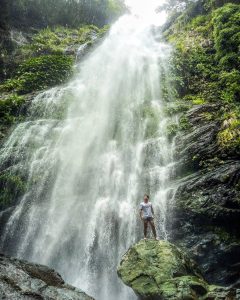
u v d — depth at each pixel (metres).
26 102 18.80
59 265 12.54
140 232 12.34
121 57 24.00
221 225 11.56
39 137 16.86
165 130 15.52
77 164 15.67
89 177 15.03
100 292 11.58
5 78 22.86
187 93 19.73
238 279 10.84
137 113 17.61
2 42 24.28
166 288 8.45
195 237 11.70
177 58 21.81
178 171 13.83
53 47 25.97
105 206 13.49
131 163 15.16
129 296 10.88
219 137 13.81
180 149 14.38
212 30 22.56
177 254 9.69
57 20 31.03
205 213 11.63
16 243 13.57
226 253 11.12
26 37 26.88
